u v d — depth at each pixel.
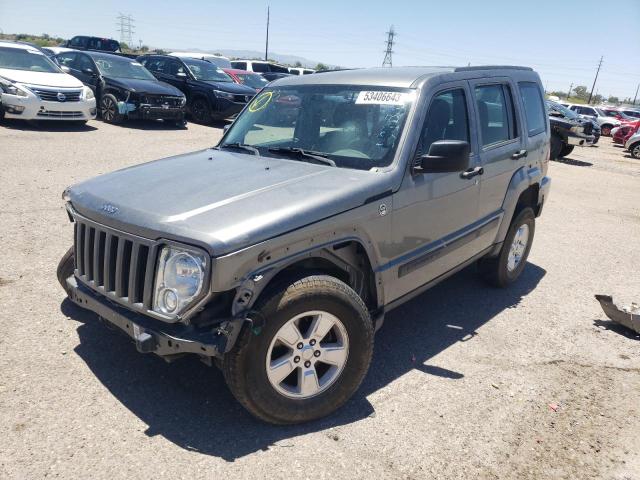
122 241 2.99
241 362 2.82
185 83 16.59
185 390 3.44
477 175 4.38
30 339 3.87
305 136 4.07
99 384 3.43
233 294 2.86
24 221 6.20
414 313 4.89
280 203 3.01
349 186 3.28
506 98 5.01
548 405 3.55
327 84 4.26
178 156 4.23
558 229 8.34
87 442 2.91
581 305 5.32
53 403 3.20
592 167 16.48
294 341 3.02
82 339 3.93
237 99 16.27
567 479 2.89
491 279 5.43
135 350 3.84
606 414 3.49
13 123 12.86
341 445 3.03
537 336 4.57
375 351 4.14
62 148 10.60
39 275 4.89
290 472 2.79
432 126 3.92
